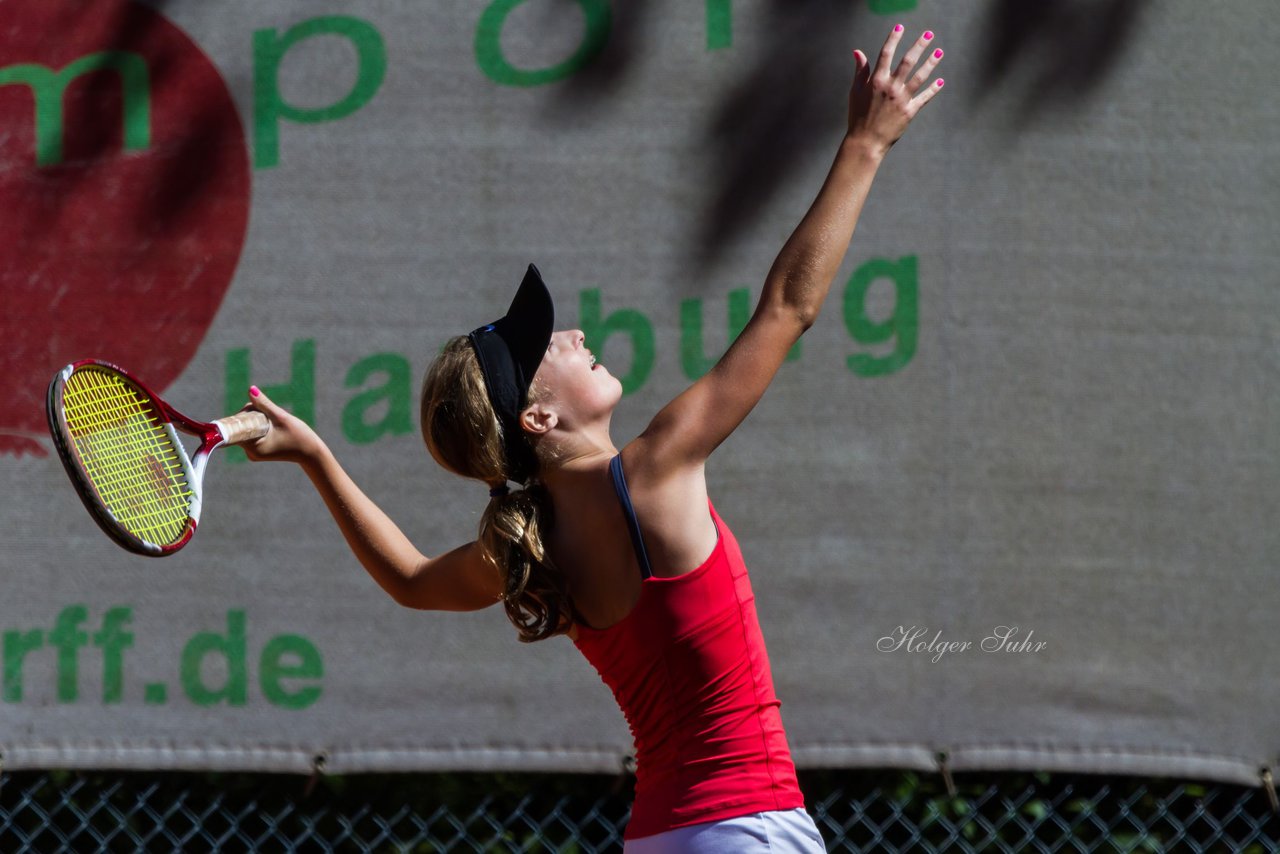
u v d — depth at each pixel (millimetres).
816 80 13812
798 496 13445
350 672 13711
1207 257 13586
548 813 16656
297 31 14273
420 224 14047
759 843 7156
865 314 13594
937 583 13336
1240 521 13391
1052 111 13664
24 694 13805
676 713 7328
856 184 7387
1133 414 13453
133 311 14094
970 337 13516
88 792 16312
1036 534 13359
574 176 13945
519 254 13938
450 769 13539
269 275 14086
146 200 14203
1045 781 16094
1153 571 13336
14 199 14227
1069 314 13539
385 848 16625
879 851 16094
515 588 7504
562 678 13625
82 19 14367
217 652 13789
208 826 16484
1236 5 13750
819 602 13336
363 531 8922
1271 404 13492
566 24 14086
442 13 14195
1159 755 13180
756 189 13789
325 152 14141
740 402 7238
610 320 13781
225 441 8773
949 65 13719
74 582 13883
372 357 13977
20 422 14023
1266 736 13227
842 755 13188
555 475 7695
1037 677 13227
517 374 7711
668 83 13945
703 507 7367
